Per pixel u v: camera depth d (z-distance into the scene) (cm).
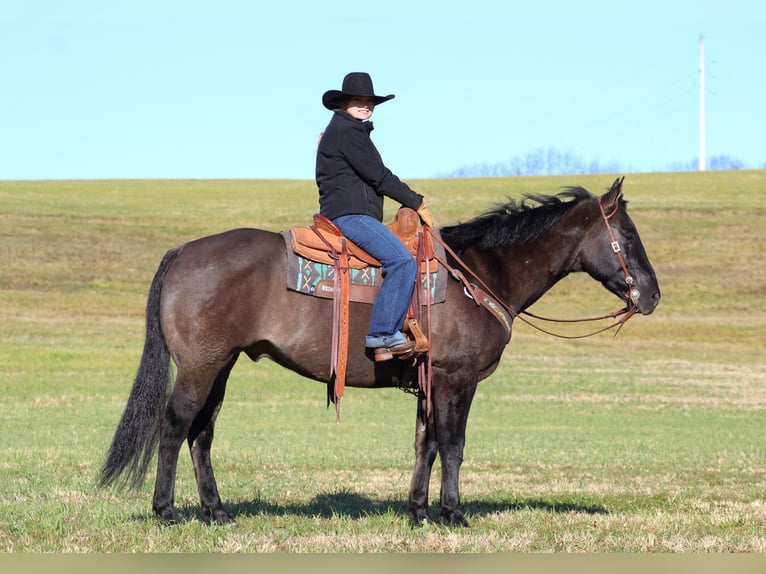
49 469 1455
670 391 3222
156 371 948
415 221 995
